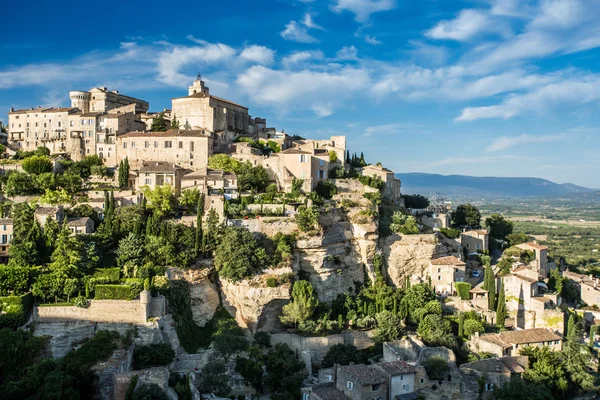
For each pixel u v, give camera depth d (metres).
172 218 169.88
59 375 104.81
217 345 129.62
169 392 108.94
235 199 178.38
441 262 185.88
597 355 153.25
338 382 119.06
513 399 116.00
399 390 116.69
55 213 151.62
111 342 120.75
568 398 131.75
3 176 187.12
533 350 137.25
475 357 135.25
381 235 188.62
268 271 154.12
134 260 143.62
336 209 184.00
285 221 166.88
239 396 120.31
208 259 155.00
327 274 169.38
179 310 143.12
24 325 123.12
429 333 141.75
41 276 128.75
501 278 172.88
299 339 141.00
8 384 103.81
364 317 156.00
